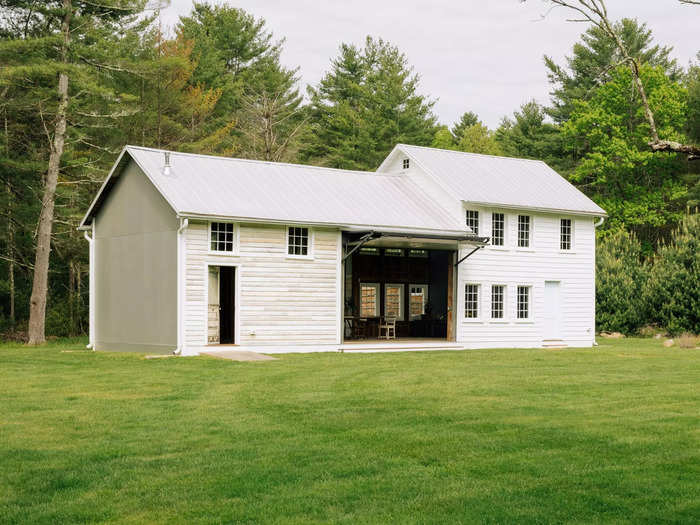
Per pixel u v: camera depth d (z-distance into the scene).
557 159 51.91
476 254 28.34
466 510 7.88
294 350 24.09
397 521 7.56
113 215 25.73
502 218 29.30
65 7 30.22
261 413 12.90
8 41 28.97
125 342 24.88
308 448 10.40
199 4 56.81
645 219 44.81
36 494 8.53
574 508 7.93
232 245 23.39
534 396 14.45
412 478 9.02
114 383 16.55
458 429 11.50
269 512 7.84
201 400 14.25
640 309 36.06
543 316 30.03
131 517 7.77
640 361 21.08
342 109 55.09
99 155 36.66
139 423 12.12
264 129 45.84
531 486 8.67
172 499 8.28
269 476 9.08
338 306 25.02
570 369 18.86
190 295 22.55
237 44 55.84
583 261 31.12
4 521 7.68
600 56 49.66
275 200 24.73
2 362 20.98
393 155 31.02
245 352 22.62
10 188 33.78
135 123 39.41
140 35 40.19
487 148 55.69
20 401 14.22
